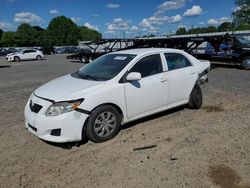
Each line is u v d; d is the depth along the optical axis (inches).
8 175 149.6
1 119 244.4
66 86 193.2
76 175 148.4
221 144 182.1
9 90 398.6
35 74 624.1
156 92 218.7
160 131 207.5
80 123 178.1
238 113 250.2
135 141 190.2
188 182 139.0
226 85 400.5
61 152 175.5
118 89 194.4
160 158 164.6
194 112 254.1
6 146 185.3
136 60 211.9
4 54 1950.1
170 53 240.1
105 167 155.8
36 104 182.5
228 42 639.1
